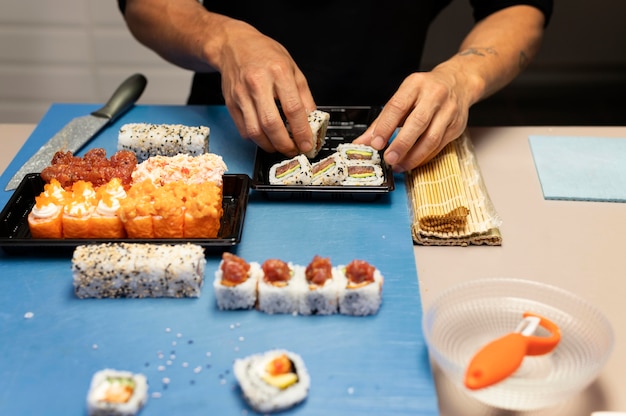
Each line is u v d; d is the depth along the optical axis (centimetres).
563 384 69
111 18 207
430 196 104
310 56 140
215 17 125
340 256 93
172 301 86
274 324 82
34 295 87
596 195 107
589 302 83
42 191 104
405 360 78
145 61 215
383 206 104
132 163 105
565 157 117
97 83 219
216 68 119
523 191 109
